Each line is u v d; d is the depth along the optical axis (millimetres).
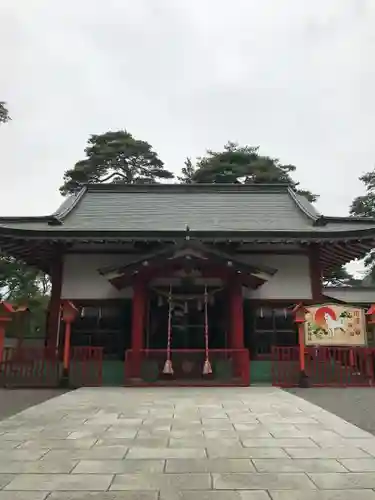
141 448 5535
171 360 14109
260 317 15844
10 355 13828
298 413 8219
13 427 6887
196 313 15547
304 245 16344
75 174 40250
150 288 14961
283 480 4281
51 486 4098
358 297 28625
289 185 21906
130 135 43125
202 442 5867
